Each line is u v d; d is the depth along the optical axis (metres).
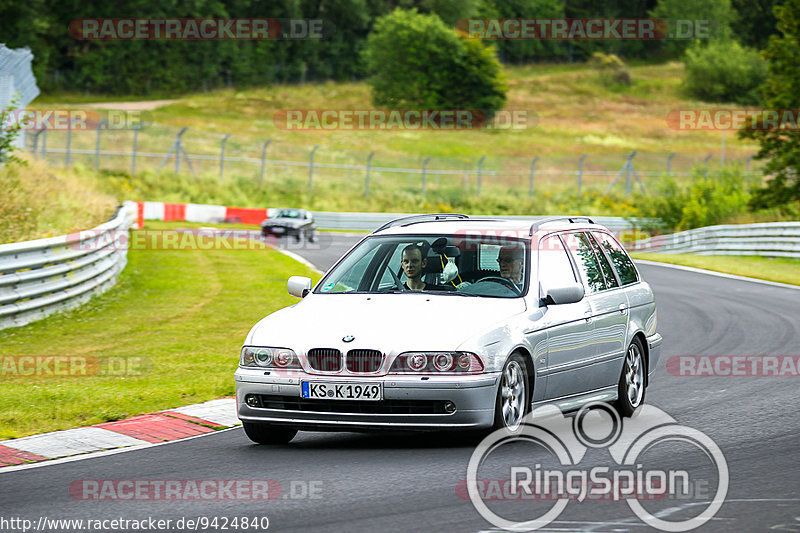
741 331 37.25
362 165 146.00
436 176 138.00
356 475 16.25
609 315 21.52
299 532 13.03
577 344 20.34
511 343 18.33
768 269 67.12
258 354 18.48
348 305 19.38
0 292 34.09
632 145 185.62
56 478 16.31
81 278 40.66
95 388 24.41
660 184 123.06
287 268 58.81
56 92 198.88
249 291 47.19
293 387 17.98
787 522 13.38
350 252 21.42
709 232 87.69
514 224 21.38
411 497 14.76
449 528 13.12
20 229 48.34
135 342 32.34
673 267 71.19
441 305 19.06
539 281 20.02
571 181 145.50
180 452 18.36
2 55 70.31
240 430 20.55
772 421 21.03
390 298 19.56
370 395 17.61
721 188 107.25
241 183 125.56
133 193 112.38
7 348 30.72
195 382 25.33
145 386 24.84
